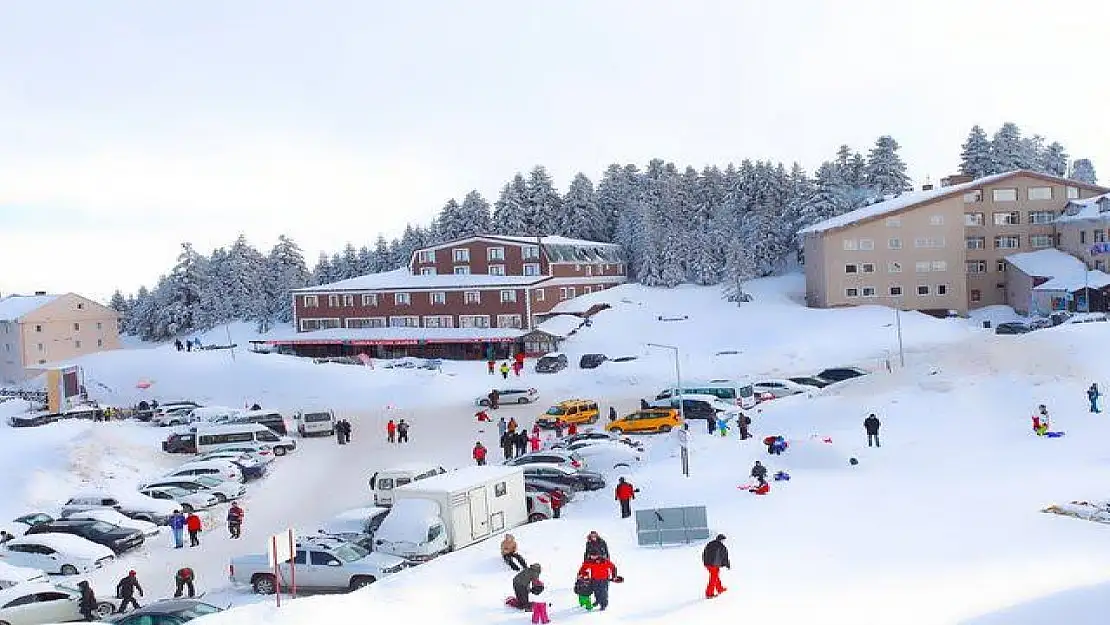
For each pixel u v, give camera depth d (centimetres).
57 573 3509
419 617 2195
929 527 2831
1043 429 4278
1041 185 10644
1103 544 2488
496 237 11656
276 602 2380
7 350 11975
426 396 7662
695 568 2564
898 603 2048
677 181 15425
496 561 2705
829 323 9356
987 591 2083
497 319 10500
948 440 4375
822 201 12288
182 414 7438
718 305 10738
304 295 11362
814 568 2459
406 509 3166
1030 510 2959
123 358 9612
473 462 5241
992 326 9669
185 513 4438
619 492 3375
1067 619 1720
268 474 5325
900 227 10062
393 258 16188
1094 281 9069
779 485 3697
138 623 2388
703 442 4822
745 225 13175
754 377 7606
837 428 4869
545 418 6091
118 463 5691
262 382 8512
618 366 8112
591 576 2208
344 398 7888
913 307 10106
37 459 5438
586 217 15162
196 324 15500
